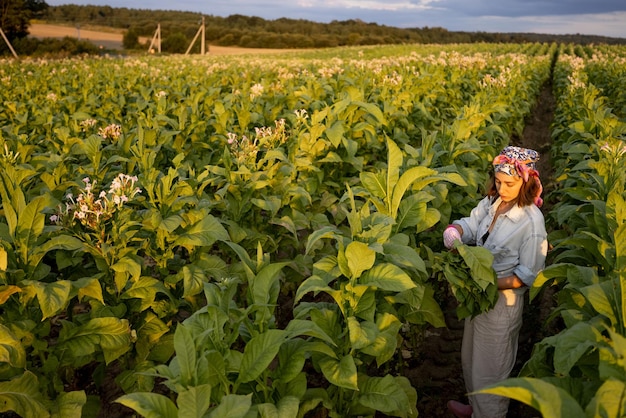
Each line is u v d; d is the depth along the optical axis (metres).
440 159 5.70
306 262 4.81
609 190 4.48
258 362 2.49
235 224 4.55
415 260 3.08
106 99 12.10
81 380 4.39
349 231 5.12
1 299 3.09
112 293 3.87
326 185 6.29
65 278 4.15
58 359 3.50
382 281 2.89
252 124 7.97
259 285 2.80
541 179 10.41
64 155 6.00
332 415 3.00
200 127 7.69
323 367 2.89
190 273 3.83
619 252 2.65
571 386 2.36
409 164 4.53
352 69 15.43
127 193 3.94
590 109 8.41
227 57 36.56
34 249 3.44
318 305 3.34
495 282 3.35
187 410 2.02
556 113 12.85
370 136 6.78
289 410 2.41
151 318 3.99
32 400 2.98
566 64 23.86
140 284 3.83
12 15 55.62
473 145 5.77
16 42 48.84
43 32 83.75
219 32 86.00
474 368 3.70
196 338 2.35
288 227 4.57
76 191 5.06
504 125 9.98
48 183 4.91
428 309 3.96
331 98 8.65
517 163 3.29
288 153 5.98
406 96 9.06
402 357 4.68
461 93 12.98
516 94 13.08
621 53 37.06
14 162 5.24
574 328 2.37
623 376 2.06
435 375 4.57
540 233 3.38
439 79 12.76
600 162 4.72
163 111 8.94
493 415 3.68
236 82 15.44
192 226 4.07
